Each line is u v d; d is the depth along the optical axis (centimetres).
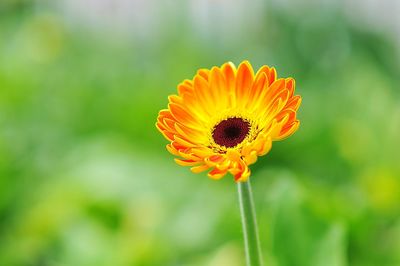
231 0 246
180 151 60
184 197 135
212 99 64
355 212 121
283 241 90
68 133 183
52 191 138
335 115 176
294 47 230
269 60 229
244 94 63
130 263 112
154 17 250
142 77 215
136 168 142
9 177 147
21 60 222
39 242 129
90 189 136
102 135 170
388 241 119
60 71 221
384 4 250
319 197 118
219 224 124
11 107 190
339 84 201
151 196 135
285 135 59
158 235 120
